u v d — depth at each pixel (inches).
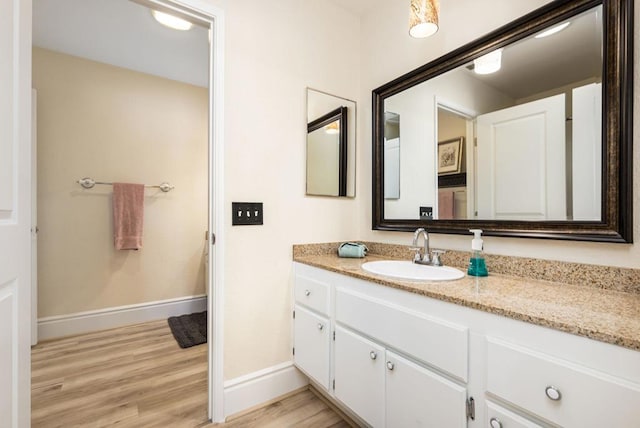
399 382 43.3
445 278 48.1
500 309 32.0
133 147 109.0
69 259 97.6
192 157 121.2
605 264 39.9
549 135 45.0
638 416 23.6
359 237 80.0
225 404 59.1
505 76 50.1
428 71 62.4
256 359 63.6
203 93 124.3
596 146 40.3
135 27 83.5
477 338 34.3
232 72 60.6
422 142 63.7
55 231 95.3
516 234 47.9
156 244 113.3
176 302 116.8
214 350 58.6
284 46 67.9
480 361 34.0
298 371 68.9
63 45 92.7
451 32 59.0
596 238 39.6
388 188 71.3
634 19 37.7
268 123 65.3
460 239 57.6
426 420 39.5
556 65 44.3
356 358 50.9
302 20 70.7
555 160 44.3
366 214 78.0
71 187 97.9
